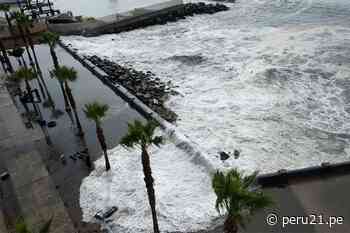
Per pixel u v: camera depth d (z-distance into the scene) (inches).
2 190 767.7
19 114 1139.3
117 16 2223.2
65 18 2251.5
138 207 699.4
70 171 831.1
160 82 1330.0
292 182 717.3
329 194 677.3
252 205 396.8
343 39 1588.3
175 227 642.2
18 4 2918.3
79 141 962.1
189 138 941.2
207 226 637.3
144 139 524.1
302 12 2171.5
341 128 944.9
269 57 1470.2
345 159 820.6
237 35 1857.8
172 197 719.7
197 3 2672.2
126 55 1697.8
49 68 1589.6
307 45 1560.0
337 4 2247.8
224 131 971.3
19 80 1283.2
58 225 655.1
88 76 1470.2
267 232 605.3
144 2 3208.7
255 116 1036.5
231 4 2679.6
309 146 880.3
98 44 1916.8
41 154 909.2
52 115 1132.5
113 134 986.7
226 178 416.8
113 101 1206.3
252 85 1230.9
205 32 1990.7
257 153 864.9
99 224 663.1
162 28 2193.7
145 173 538.3
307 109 1049.5
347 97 1093.1
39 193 749.3
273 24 1987.0
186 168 808.9
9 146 946.7
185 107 1120.8
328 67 1307.8
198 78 1348.4
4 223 669.9
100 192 751.1
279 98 1125.7
